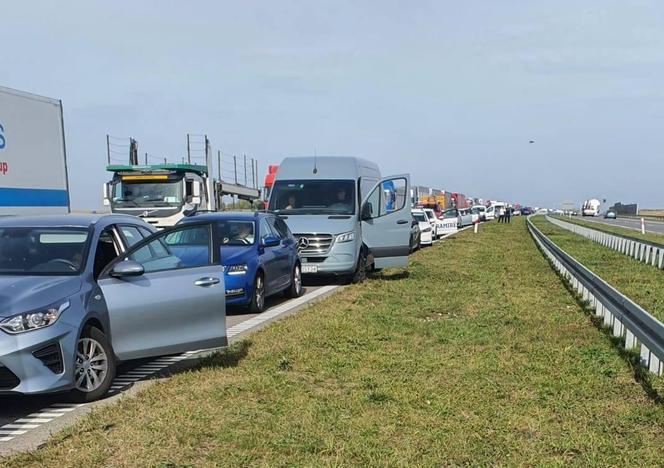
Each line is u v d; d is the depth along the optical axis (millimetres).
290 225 14805
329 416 5414
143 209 18750
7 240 6633
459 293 13039
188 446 4781
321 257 14523
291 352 7672
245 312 11352
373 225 15602
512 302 11797
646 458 4562
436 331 9016
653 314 10422
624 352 7617
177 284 6727
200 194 19719
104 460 4527
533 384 6391
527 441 4918
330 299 12172
